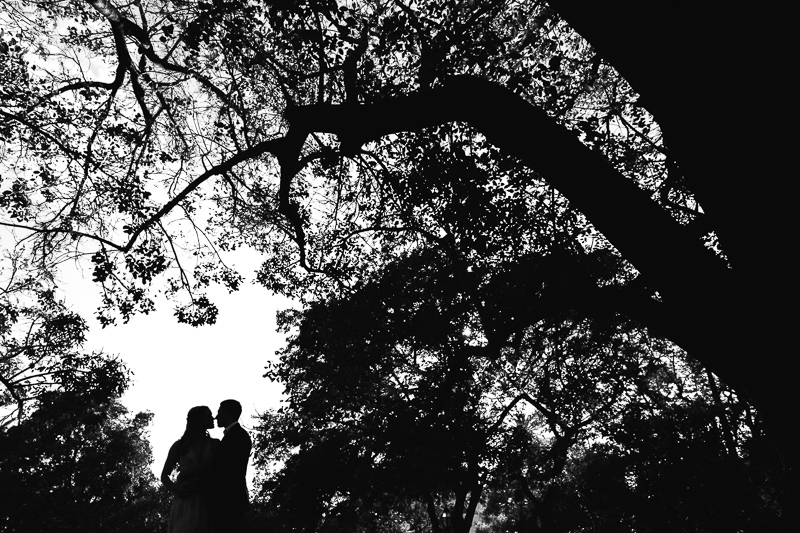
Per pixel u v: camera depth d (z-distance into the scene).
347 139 6.84
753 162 3.76
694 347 5.24
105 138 14.17
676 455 14.18
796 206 3.64
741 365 4.24
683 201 12.42
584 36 4.71
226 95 13.62
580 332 18.58
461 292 16.64
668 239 4.50
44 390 22.25
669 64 4.06
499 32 11.72
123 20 12.29
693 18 3.92
